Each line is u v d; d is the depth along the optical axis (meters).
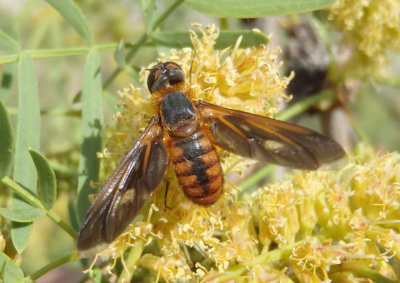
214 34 0.13
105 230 0.12
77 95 0.14
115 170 0.12
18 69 0.13
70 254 0.13
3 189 0.14
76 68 0.17
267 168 0.14
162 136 0.13
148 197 0.12
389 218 0.13
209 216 0.13
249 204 0.13
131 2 0.18
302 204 0.13
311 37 0.16
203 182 0.13
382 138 0.20
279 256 0.13
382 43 0.15
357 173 0.13
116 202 0.12
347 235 0.13
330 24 0.15
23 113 0.13
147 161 0.13
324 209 0.13
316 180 0.13
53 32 0.17
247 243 0.13
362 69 0.16
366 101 0.19
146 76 0.13
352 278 0.13
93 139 0.13
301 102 0.15
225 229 0.13
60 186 0.15
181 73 0.13
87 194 0.13
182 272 0.13
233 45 0.13
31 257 0.18
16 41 0.13
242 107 0.13
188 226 0.13
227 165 0.13
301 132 0.13
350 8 0.15
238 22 0.15
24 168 0.13
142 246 0.13
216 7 0.13
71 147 0.15
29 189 0.13
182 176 0.13
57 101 0.17
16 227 0.13
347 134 0.16
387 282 0.13
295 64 0.16
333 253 0.13
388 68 0.16
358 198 0.13
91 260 0.13
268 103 0.13
